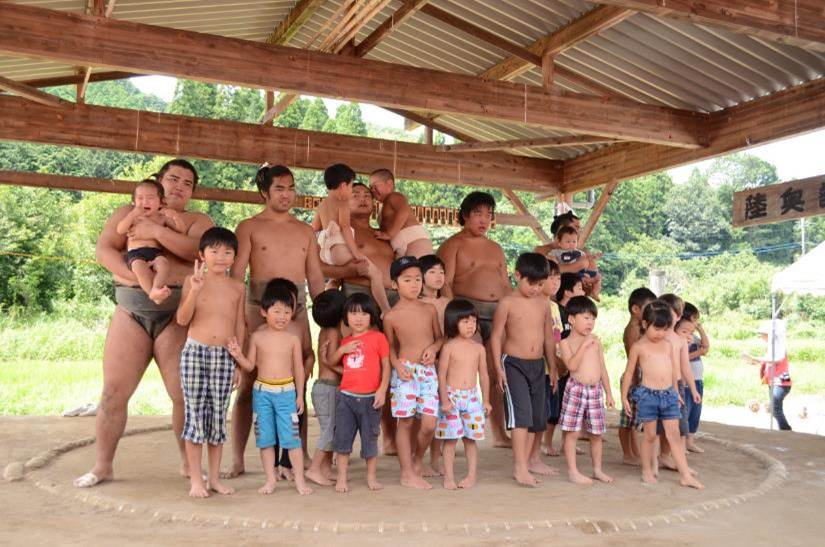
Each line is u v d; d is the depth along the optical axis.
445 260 4.83
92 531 2.82
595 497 3.50
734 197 8.48
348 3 6.61
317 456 3.76
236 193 9.23
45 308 21.02
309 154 9.33
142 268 3.51
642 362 3.97
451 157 10.22
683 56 7.46
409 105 7.05
